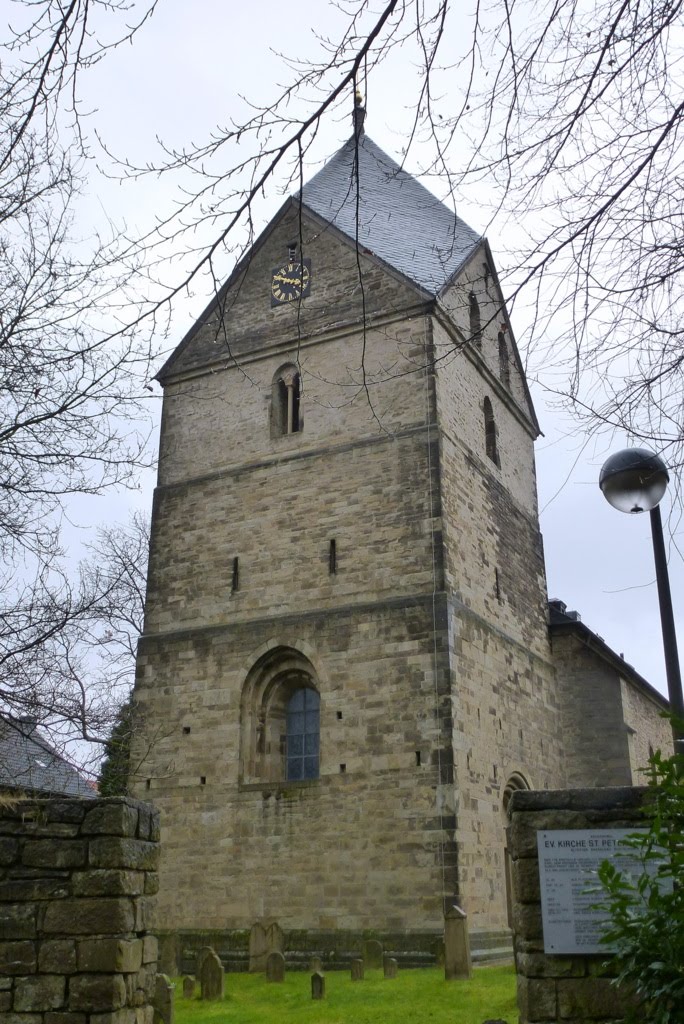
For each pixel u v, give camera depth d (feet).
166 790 80.43
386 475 80.02
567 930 28.07
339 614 77.66
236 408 90.79
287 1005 53.01
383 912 68.39
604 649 99.25
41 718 37.81
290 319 90.17
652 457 31.96
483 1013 46.93
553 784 92.43
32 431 38.19
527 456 105.60
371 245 89.04
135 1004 31.09
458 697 72.84
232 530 86.22
